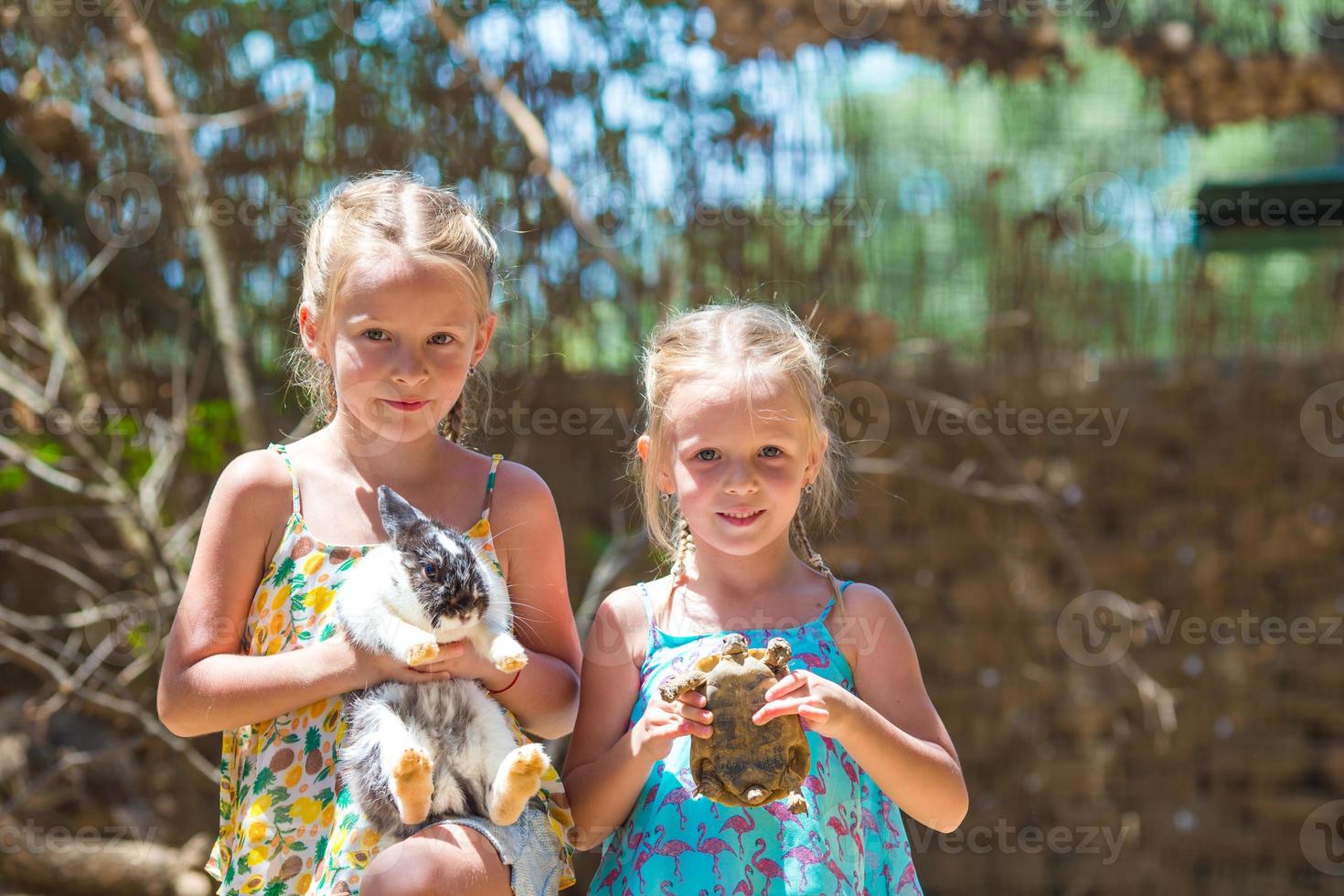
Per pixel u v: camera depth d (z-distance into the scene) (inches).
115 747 200.2
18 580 226.7
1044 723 227.0
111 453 221.3
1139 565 228.4
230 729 89.8
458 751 85.7
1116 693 226.8
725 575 99.7
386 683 87.4
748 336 97.0
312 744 89.8
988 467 227.5
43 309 216.1
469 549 90.1
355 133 209.9
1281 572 228.8
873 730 88.0
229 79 214.1
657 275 208.8
